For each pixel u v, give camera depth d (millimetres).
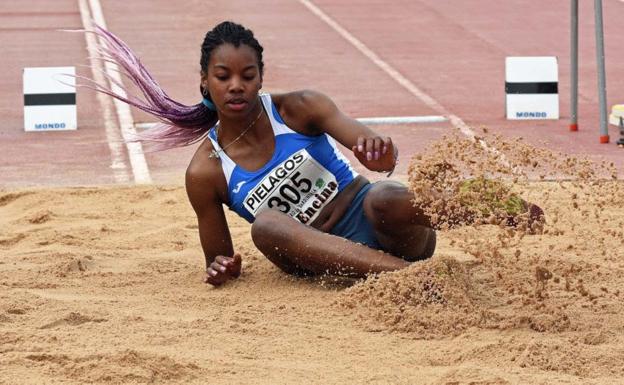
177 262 13055
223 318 10797
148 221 15195
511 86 22047
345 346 10023
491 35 32062
